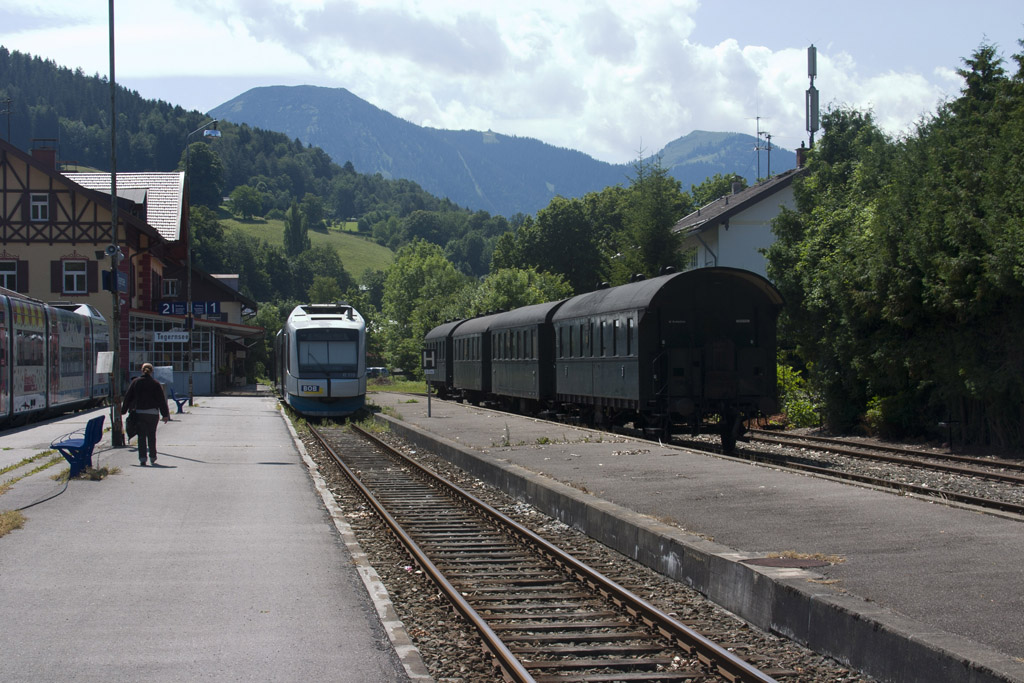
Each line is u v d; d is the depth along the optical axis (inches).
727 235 1652.3
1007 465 645.9
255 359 3356.3
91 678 222.5
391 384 2783.0
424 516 513.7
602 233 3105.3
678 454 677.9
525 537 431.2
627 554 396.2
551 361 1096.2
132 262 1844.2
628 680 244.7
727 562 313.7
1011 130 717.3
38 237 1706.4
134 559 357.4
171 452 759.7
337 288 6441.9
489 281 2464.3
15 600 294.5
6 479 573.0
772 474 557.9
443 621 301.4
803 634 268.2
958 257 721.0
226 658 239.9
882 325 856.3
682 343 796.6
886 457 702.5
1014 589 278.5
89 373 1350.9
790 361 1206.3
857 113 1158.3
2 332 929.5
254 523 441.7
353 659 240.8
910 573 298.0
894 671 230.7
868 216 886.4
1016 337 709.9
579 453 697.0
